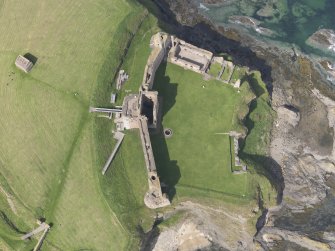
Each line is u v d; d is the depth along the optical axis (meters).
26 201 62.84
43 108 64.94
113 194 60.81
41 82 66.00
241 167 62.75
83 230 60.75
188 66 66.44
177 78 66.56
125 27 67.56
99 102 64.06
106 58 65.62
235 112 64.94
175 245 65.50
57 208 61.75
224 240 66.06
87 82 64.94
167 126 64.25
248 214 61.75
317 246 65.62
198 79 66.44
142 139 59.78
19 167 63.88
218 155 63.09
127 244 59.62
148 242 63.19
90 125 63.06
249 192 61.88
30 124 64.75
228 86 66.12
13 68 67.38
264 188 63.91
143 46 67.81
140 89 62.44
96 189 61.03
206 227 65.31
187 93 65.88
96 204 60.88
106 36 66.94
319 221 67.69
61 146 63.16
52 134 63.84
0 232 62.84
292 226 67.31
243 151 66.62
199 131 64.12
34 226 61.97
